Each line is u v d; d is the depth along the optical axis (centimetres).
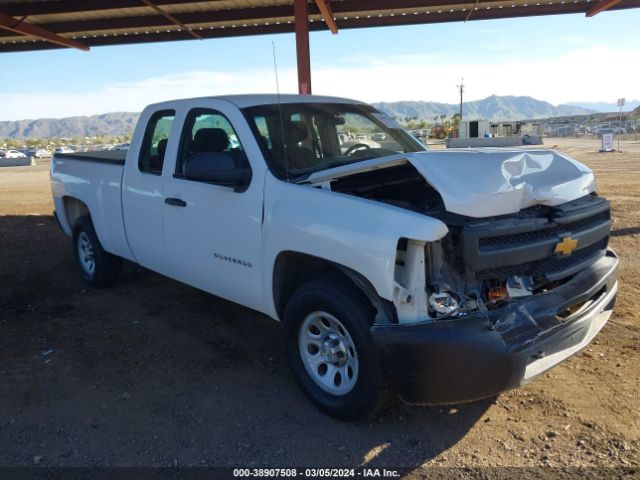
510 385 312
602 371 411
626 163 2200
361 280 330
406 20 1420
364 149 486
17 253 853
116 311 580
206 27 1463
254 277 407
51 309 590
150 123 523
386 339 309
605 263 396
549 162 383
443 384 303
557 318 337
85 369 447
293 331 379
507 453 322
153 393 405
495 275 329
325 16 1280
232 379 425
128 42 1557
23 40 1597
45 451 336
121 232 560
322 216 348
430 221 305
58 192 680
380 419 362
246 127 420
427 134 7262
